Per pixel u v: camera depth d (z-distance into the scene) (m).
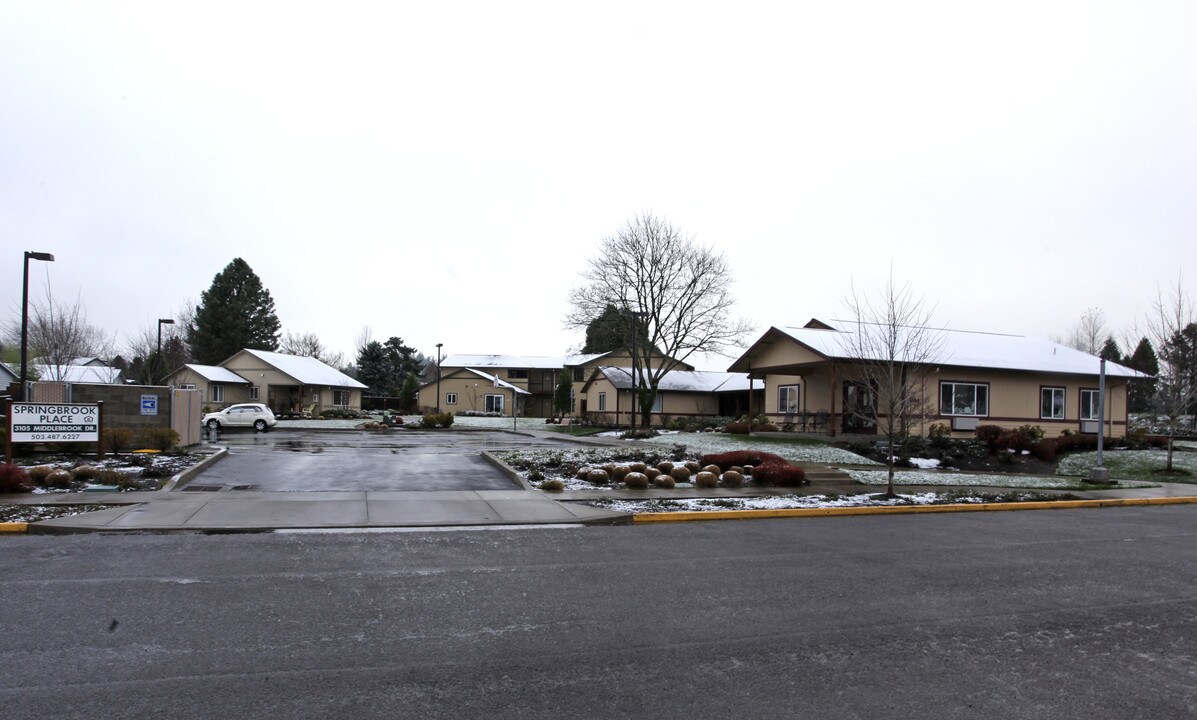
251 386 57.59
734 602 7.20
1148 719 4.60
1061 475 22.02
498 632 6.11
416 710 4.53
